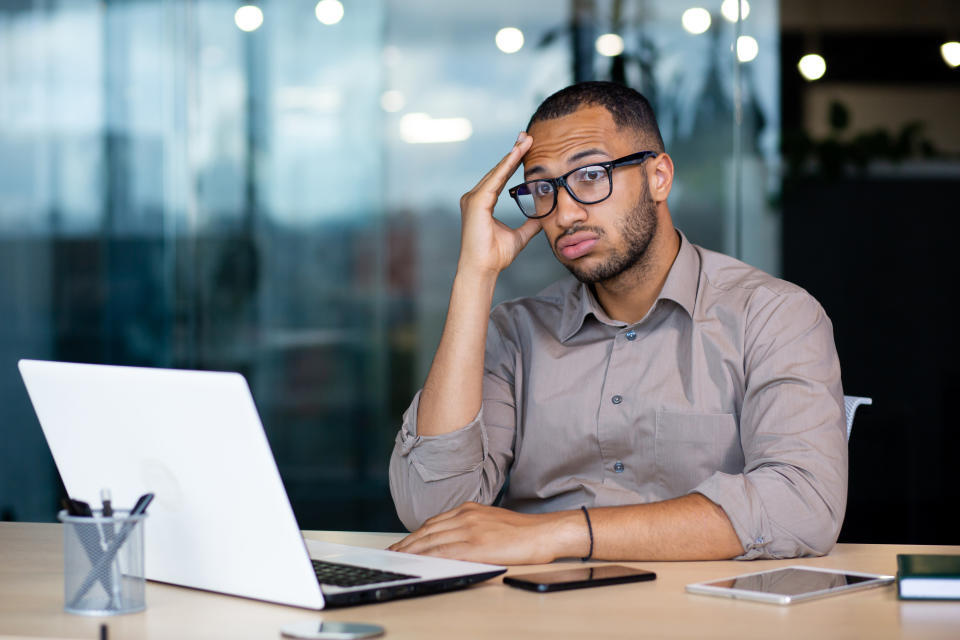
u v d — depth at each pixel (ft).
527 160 5.65
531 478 5.95
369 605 3.68
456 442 5.43
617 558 4.44
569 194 5.46
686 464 5.56
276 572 3.62
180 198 12.82
